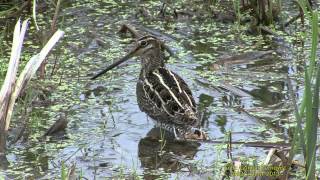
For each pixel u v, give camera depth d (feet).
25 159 36.17
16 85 37.70
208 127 39.60
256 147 36.76
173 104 38.55
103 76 46.26
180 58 48.88
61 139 38.37
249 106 42.09
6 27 52.34
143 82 40.93
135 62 48.52
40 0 55.98
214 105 42.27
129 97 43.68
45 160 36.06
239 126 39.55
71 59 48.47
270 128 39.17
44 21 53.57
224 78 45.80
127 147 37.73
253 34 52.42
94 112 41.55
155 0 58.18
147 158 36.52
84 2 57.41
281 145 36.42
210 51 49.90
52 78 45.57
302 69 46.70
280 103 42.11
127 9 56.70
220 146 37.22
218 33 52.75
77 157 36.35
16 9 54.80
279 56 48.75
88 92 44.06
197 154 36.70
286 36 51.75
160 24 54.19
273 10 53.83
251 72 46.50
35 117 40.14
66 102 42.68
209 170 34.73
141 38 42.75
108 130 39.50
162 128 39.65
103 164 35.65
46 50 39.06
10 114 37.06
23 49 49.16
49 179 34.01
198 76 46.06
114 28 53.42
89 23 53.98
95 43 50.88
